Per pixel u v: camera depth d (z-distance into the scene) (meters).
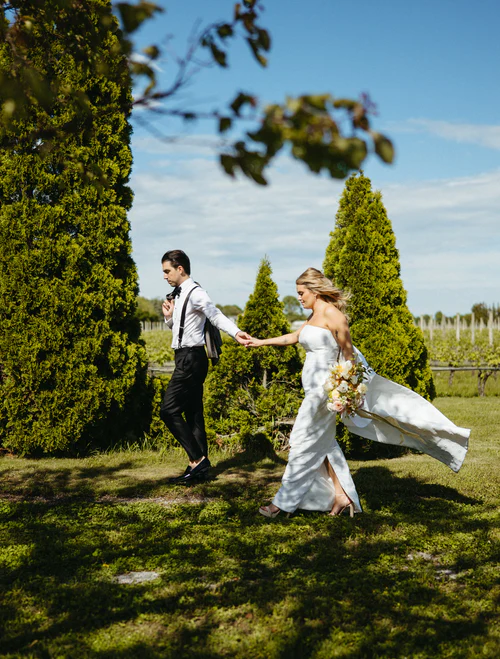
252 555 3.96
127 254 7.54
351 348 4.77
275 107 1.50
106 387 7.18
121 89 7.01
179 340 5.84
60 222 7.02
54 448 7.10
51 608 3.16
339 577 3.61
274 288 7.86
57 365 7.05
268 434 7.71
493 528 4.52
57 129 2.66
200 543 4.16
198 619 3.07
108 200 7.21
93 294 7.15
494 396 16.42
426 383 8.53
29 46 2.57
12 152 6.88
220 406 7.95
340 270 8.16
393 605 3.23
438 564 3.85
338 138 1.44
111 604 3.21
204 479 6.04
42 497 5.48
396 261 8.20
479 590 3.41
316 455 4.78
